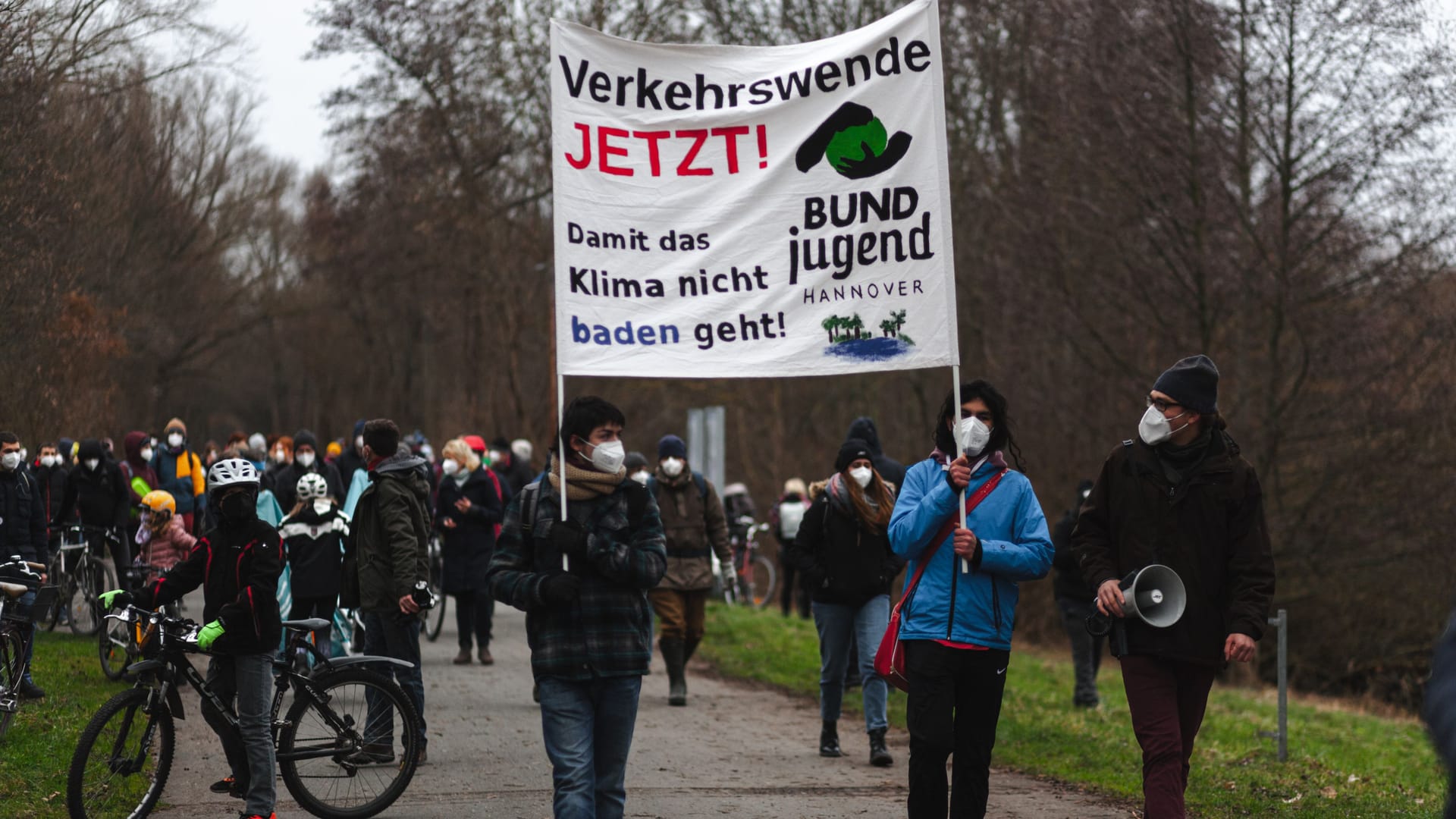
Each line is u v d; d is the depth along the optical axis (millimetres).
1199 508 8852
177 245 59906
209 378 87750
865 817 11547
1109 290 38125
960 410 9391
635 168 9609
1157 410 8922
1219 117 34781
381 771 11445
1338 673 38219
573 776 8289
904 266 9758
